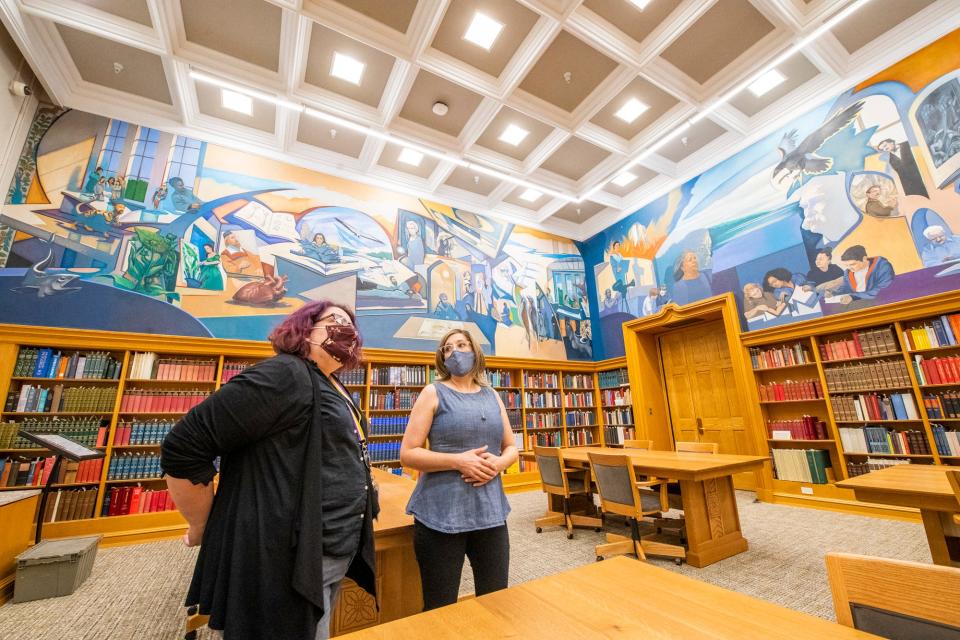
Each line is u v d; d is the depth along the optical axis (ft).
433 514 4.99
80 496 14.35
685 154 24.61
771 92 20.16
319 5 15.23
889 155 17.07
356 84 19.16
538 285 29.76
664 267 26.14
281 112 20.01
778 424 19.06
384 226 24.56
